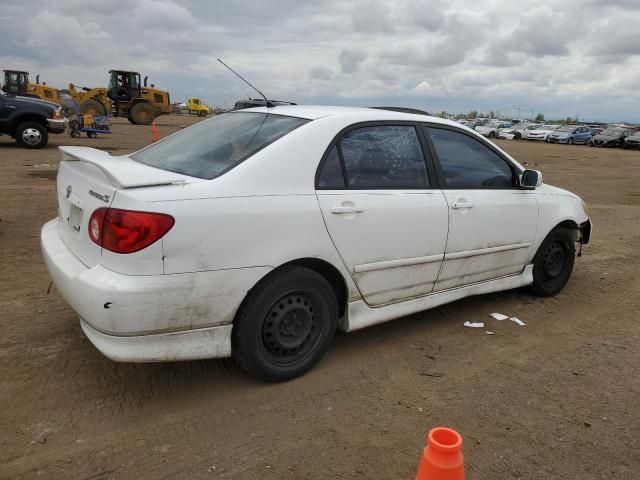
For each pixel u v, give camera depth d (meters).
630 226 9.46
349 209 3.47
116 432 2.89
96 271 2.86
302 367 3.50
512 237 4.66
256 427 3.01
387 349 4.02
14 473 2.56
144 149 4.10
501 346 4.19
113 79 33.34
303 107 3.99
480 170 4.48
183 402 3.20
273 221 3.14
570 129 44.75
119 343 2.86
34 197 8.91
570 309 5.06
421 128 4.11
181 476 2.60
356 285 3.63
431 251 4.00
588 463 2.83
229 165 3.24
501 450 2.90
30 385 3.28
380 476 2.67
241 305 3.17
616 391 3.57
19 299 4.56
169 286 2.84
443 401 3.36
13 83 34.47
